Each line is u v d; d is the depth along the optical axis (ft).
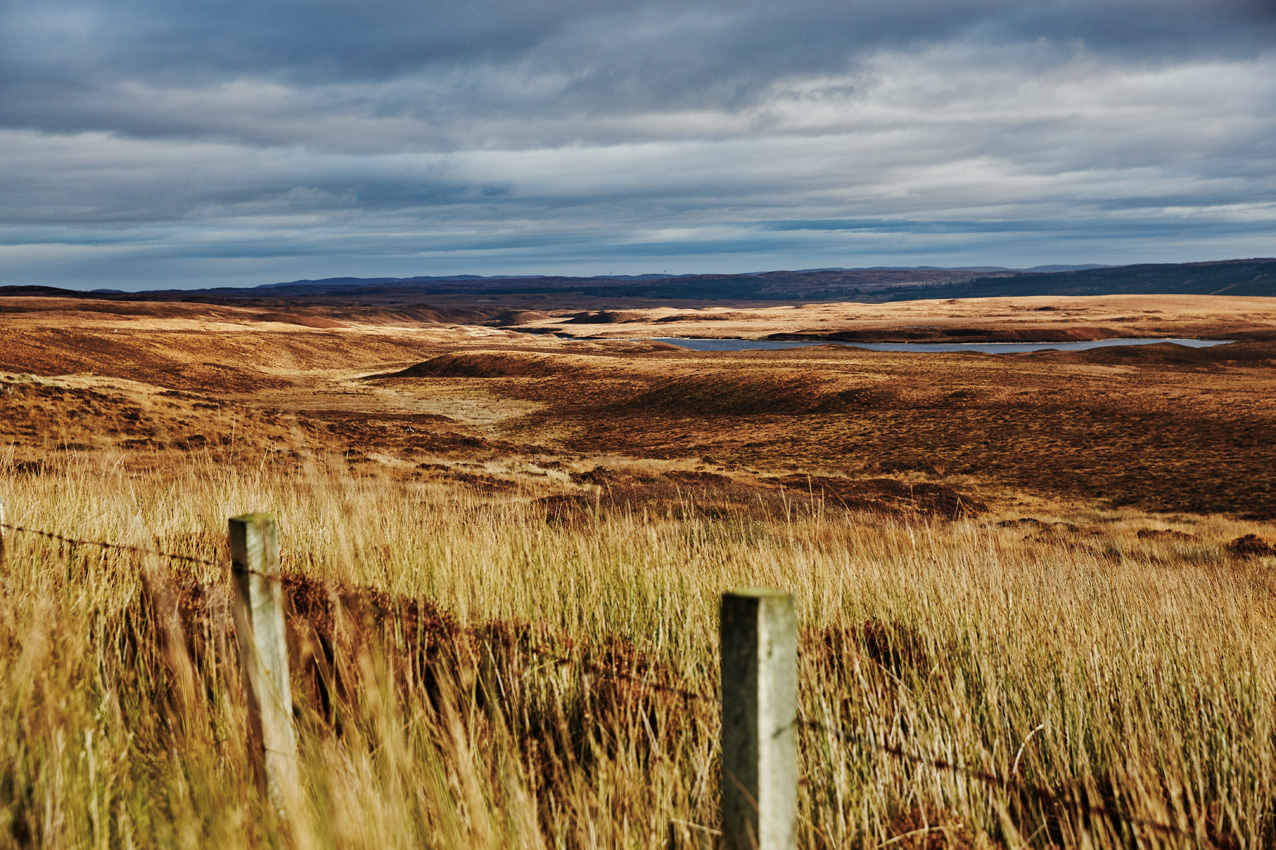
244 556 6.82
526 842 6.32
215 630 10.63
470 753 7.59
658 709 8.91
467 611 11.73
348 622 9.56
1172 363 353.92
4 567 12.19
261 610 6.93
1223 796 8.61
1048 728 9.72
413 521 17.92
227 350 391.45
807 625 12.82
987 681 10.85
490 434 208.44
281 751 6.92
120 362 322.14
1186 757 9.89
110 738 8.00
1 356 289.94
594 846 6.51
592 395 266.98
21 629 9.27
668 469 140.26
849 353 391.65
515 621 11.86
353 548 13.88
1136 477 140.05
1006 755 9.39
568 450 183.93
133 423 102.73
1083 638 13.67
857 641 12.61
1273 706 11.34
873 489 113.09
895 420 200.75
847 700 10.30
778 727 4.65
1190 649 13.97
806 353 393.29
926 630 12.95
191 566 14.10
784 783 4.70
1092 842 7.68
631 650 11.27
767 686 4.58
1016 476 144.77
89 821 6.66
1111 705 11.27
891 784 8.48
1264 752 9.44
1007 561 29.19
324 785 6.39
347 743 7.51
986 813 8.11
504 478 101.45
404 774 6.67
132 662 10.46
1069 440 171.63
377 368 417.28
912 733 9.21
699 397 247.50
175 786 6.92
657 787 7.48
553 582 13.46
